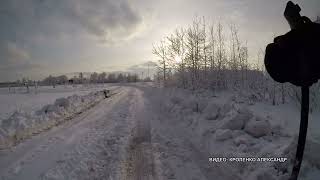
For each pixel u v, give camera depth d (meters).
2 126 9.88
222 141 6.91
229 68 21.44
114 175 5.65
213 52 22.91
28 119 11.52
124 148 7.73
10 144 8.94
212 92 20.38
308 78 2.50
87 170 6.12
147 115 14.48
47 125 12.36
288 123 7.62
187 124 10.43
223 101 13.32
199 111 11.94
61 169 6.33
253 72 18.67
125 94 36.62
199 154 6.57
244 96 14.70
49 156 7.46
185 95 21.19
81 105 19.81
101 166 6.32
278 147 5.25
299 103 10.52
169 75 33.22
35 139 9.66
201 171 5.46
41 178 5.85
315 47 2.45
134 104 21.50
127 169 5.95
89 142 8.84
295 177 2.68
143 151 7.24
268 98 13.57
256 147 5.78
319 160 3.80
